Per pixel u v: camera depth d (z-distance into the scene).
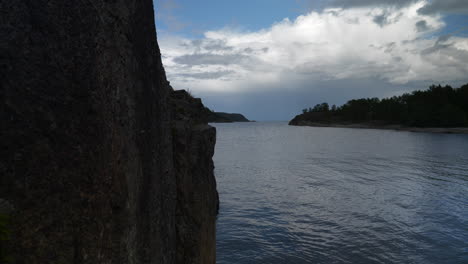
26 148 2.33
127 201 2.73
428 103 123.69
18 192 2.26
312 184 22.47
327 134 107.69
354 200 17.52
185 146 5.22
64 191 2.42
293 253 10.12
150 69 3.59
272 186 21.77
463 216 14.12
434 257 9.70
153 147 3.59
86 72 2.56
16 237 2.20
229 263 9.45
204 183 5.91
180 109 6.61
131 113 2.99
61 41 2.50
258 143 67.94
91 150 2.54
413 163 33.94
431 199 17.59
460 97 119.50
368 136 90.12
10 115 2.31
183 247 5.04
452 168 29.72
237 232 12.24
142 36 3.40
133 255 2.86
